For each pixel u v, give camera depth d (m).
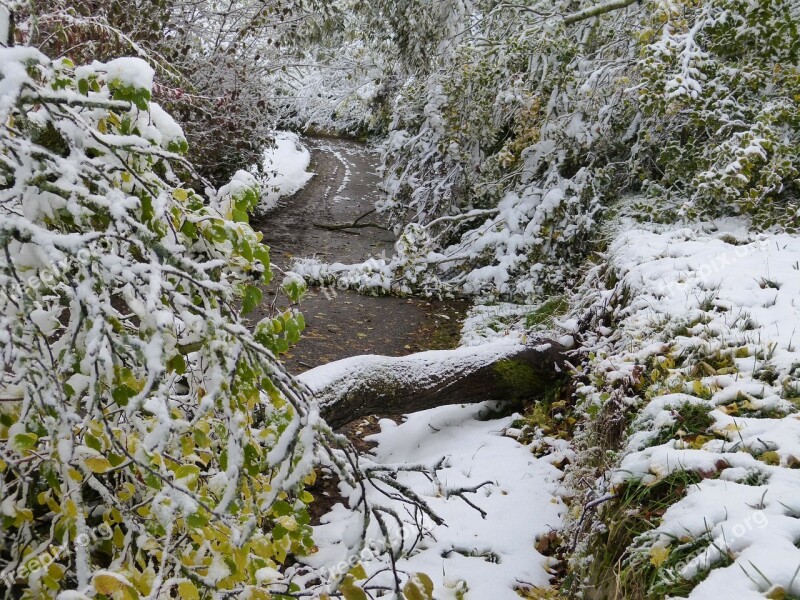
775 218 5.68
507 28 8.91
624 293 4.89
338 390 4.14
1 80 1.38
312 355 6.21
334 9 10.09
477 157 9.29
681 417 2.82
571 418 4.52
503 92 8.16
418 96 10.01
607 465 3.08
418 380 4.58
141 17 6.85
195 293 1.81
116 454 1.62
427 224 9.41
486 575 3.08
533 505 3.69
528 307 7.32
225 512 1.51
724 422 2.66
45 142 1.69
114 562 1.71
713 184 5.79
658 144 7.71
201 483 1.91
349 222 12.41
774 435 2.48
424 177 10.03
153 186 1.72
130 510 1.74
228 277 1.94
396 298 8.29
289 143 19.73
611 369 3.72
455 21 9.85
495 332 6.80
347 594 1.59
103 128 1.77
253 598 1.69
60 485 1.66
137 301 1.56
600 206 7.67
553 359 5.00
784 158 5.75
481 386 4.82
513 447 4.45
